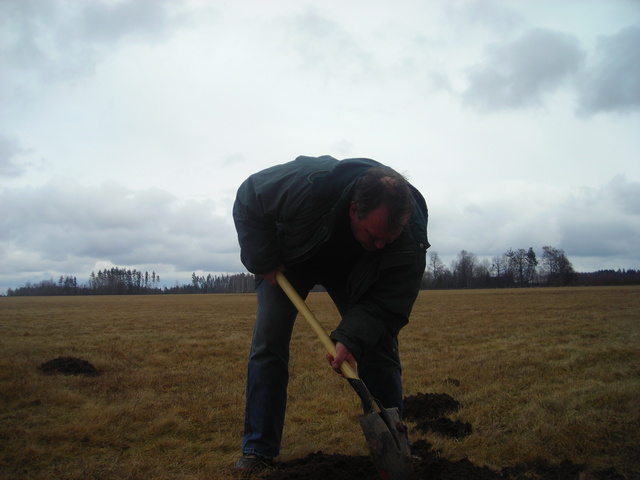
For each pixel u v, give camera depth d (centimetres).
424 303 3134
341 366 245
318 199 233
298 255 256
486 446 328
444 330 1273
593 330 1179
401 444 235
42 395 476
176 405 447
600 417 381
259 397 278
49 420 402
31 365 658
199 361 765
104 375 613
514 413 412
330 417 416
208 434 371
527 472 277
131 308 3173
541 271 10144
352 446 327
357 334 244
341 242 248
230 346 977
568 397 450
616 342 923
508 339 1041
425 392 508
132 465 296
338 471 253
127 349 917
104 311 2755
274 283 271
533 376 577
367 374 281
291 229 247
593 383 513
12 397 474
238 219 260
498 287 10344
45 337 1177
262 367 277
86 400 470
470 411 416
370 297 251
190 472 287
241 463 275
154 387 543
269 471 272
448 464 263
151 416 411
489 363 680
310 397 488
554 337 1048
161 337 1176
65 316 2233
